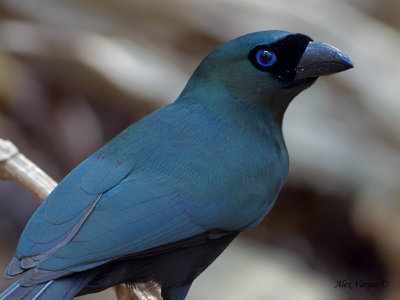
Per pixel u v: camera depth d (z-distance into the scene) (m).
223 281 13.71
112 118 15.66
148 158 8.44
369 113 15.75
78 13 15.33
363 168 15.39
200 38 15.73
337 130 15.62
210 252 8.77
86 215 7.91
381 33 16.17
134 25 15.50
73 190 8.12
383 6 19.42
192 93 9.25
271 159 9.09
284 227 15.38
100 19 15.41
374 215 15.21
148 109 14.85
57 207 7.97
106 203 8.02
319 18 15.75
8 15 15.14
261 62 8.98
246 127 9.05
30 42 15.03
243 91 9.10
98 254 7.73
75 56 14.77
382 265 15.09
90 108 15.56
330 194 15.32
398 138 15.66
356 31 16.02
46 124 15.29
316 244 15.36
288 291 13.92
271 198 9.10
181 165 8.45
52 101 15.36
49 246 7.71
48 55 14.95
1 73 14.99
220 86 9.15
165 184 8.27
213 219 8.41
